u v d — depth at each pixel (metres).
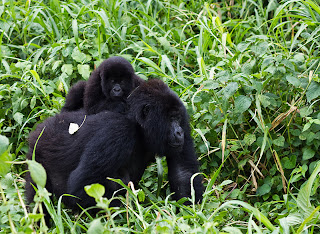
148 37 12.85
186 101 10.83
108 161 8.12
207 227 6.56
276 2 13.91
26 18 12.84
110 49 12.63
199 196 8.82
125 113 8.72
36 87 11.15
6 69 11.77
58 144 8.66
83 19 13.22
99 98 10.07
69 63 11.82
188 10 14.10
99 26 12.70
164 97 8.56
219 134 10.33
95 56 11.98
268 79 9.91
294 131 9.75
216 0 14.88
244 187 9.69
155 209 8.37
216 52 12.06
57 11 13.10
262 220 7.12
